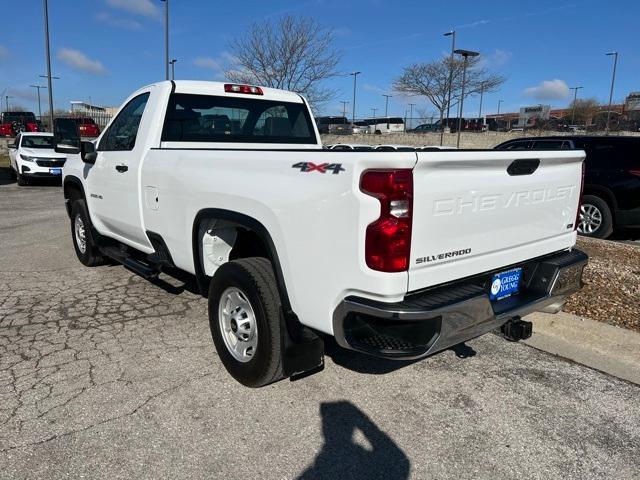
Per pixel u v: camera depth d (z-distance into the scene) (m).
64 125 5.98
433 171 2.58
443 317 2.62
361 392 3.43
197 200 3.65
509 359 3.95
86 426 2.98
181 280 5.79
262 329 3.15
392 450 2.84
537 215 3.34
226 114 4.89
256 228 3.14
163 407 3.20
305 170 2.79
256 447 2.84
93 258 6.16
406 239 2.52
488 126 47.59
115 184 4.95
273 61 21.66
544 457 2.80
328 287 2.73
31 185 16.50
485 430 3.04
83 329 4.38
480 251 2.96
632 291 5.36
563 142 9.23
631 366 3.85
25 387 3.40
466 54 28.67
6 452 2.74
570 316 4.60
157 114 4.49
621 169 8.47
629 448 2.89
